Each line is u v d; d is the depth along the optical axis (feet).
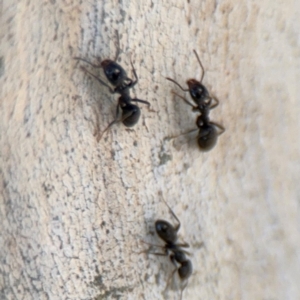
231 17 0.16
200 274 0.15
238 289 0.16
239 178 0.16
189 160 0.15
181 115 0.15
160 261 0.15
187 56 0.15
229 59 0.16
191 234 0.15
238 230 0.16
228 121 0.16
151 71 0.15
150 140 0.15
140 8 0.15
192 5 0.15
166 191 0.15
